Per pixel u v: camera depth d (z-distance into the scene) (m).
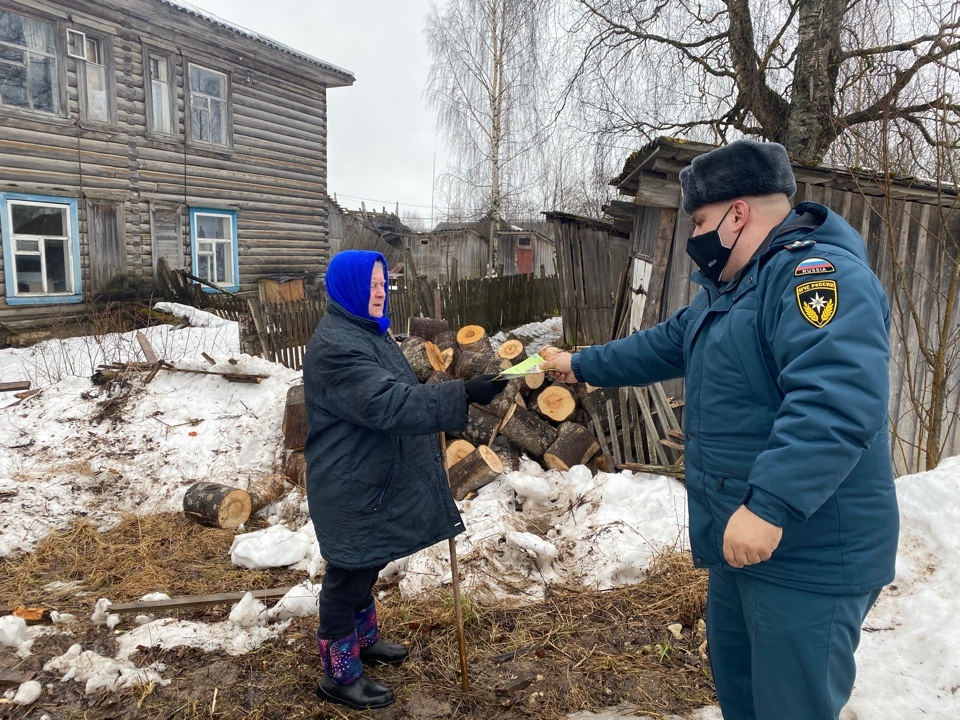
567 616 3.07
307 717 2.39
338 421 2.27
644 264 6.77
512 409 4.81
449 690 2.55
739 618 1.85
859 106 4.66
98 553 3.82
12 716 2.39
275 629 2.96
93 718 2.38
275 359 7.84
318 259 16.09
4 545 3.84
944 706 2.31
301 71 14.93
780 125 9.79
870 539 1.54
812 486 1.33
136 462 4.83
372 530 2.28
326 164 16.06
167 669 2.66
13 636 2.84
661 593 3.21
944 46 4.07
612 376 2.19
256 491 4.38
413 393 2.11
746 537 1.38
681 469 4.41
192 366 5.84
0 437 5.07
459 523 2.49
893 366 4.88
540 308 16.03
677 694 2.52
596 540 3.64
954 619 2.68
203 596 3.23
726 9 10.47
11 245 10.21
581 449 4.64
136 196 11.97
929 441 4.26
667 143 4.65
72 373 6.92
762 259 1.65
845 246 1.56
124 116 11.68
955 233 4.76
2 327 9.97
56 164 10.73
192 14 12.26
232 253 13.90
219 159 13.44
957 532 3.09
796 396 1.38
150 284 12.11
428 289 11.27
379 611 3.11
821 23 7.91
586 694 2.53
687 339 1.85
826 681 1.55
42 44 10.55
